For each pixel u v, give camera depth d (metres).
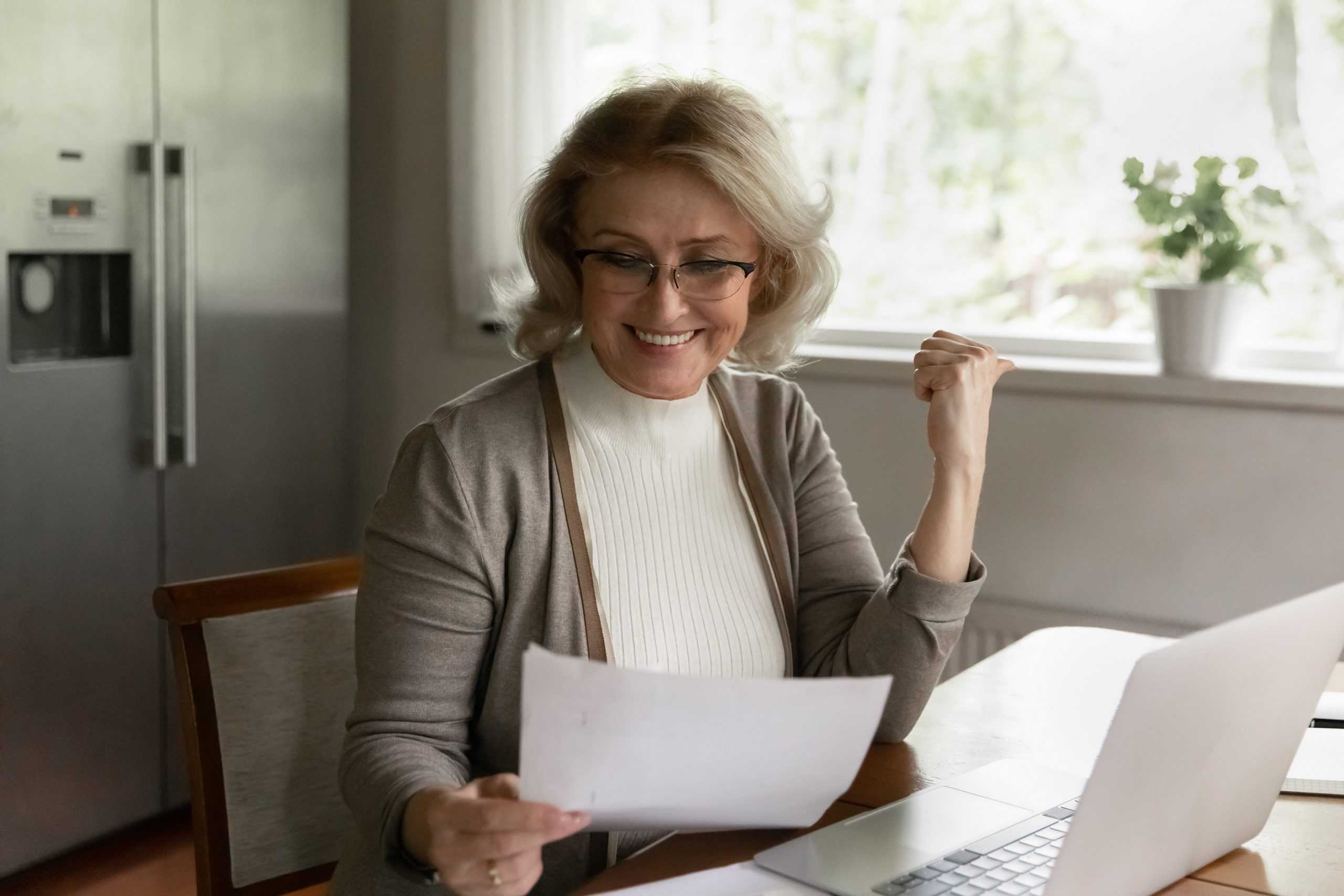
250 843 1.28
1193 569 2.36
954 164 2.71
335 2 2.88
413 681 1.16
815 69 2.81
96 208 2.43
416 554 1.20
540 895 1.16
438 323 3.16
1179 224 2.38
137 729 2.62
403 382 3.22
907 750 1.26
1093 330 2.61
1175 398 2.32
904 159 2.76
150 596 2.62
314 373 2.92
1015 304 2.69
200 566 2.71
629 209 1.22
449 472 1.22
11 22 2.26
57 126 2.35
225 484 2.75
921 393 1.29
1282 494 2.27
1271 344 2.42
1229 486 2.31
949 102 2.70
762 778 0.90
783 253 1.35
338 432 3.00
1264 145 2.40
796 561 1.40
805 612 1.39
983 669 1.51
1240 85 2.42
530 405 1.30
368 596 1.20
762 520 1.37
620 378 1.32
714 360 1.32
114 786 2.59
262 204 2.76
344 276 2.97
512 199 2.91
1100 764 0.82
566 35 2.92
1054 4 2.58
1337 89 2.33
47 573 2.42
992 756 1.25
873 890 0.93
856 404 2.65
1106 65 2.54
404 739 1.13
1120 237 2.57
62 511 2.43
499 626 1.23
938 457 1.27
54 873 2.54
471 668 1.20
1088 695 1.43
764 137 1.25
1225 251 2.27
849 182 2.81
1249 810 1.03
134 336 2.53
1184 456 2.34
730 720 0.84
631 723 0.83
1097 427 2.41
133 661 2.60
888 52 2.74
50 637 2.44
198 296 2.64
